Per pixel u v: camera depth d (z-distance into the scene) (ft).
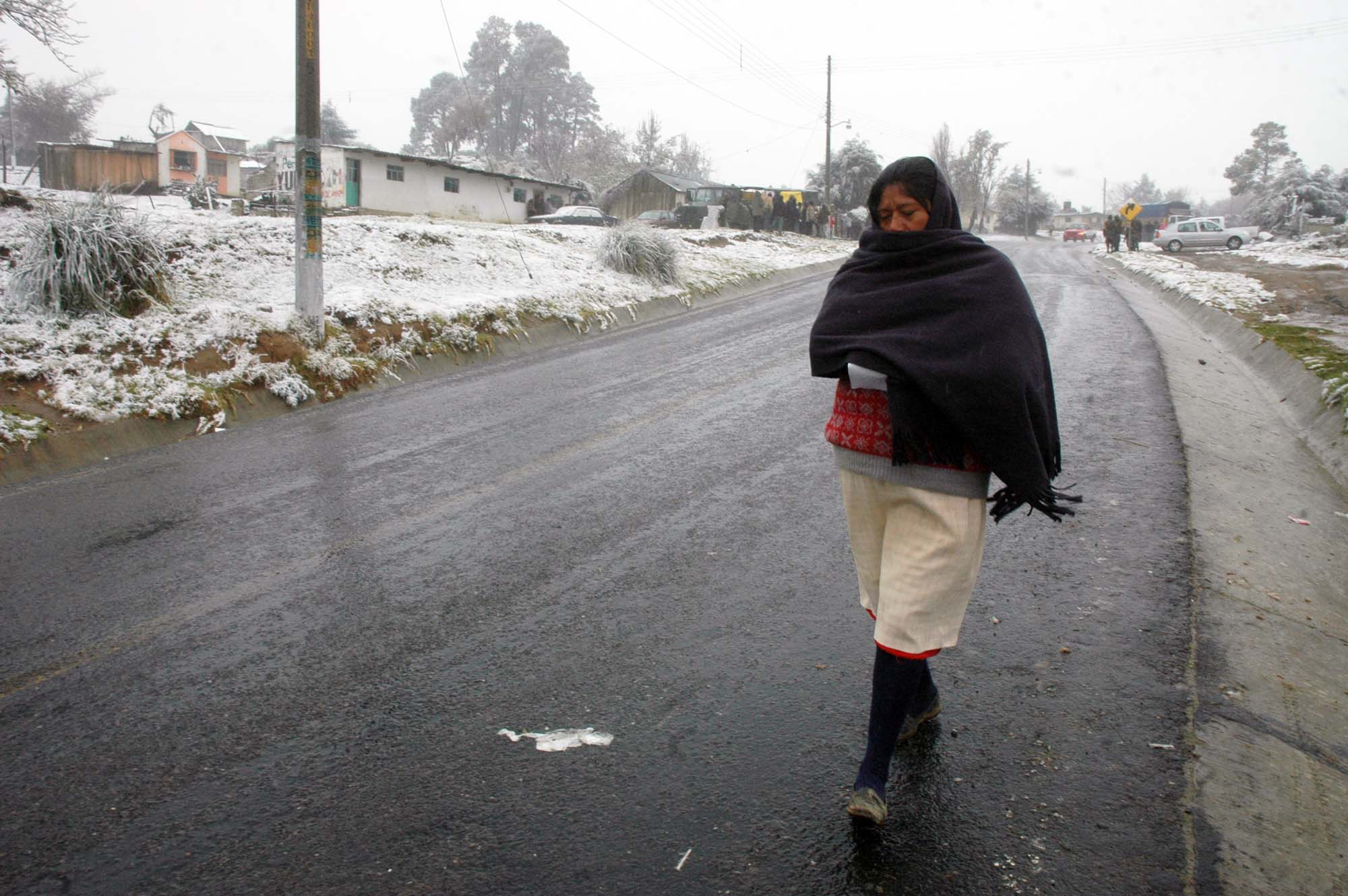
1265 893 7.29
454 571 13.93
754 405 25.61
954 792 8.52
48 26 38.50
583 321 42.01
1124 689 10.34
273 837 7.93
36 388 22.80
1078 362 31.63
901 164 8.20
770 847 7.77
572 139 327.67
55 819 8.18
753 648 11.37
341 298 33.27
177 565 14.26
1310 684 10.89
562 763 8.98
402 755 9.15
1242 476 19.43
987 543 14.89
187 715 9.91
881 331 7.88
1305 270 76.13
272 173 147.95
